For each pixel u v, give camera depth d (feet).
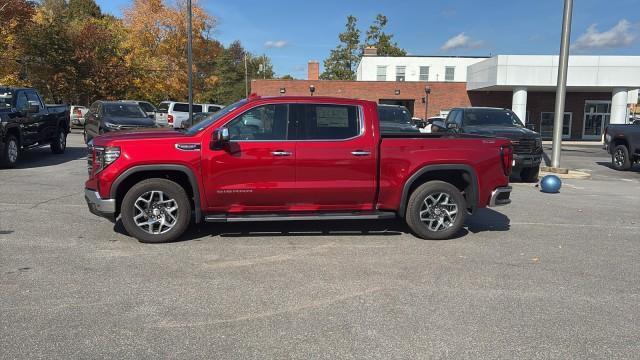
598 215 29.14
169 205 21.03
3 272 17.12
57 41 115.03
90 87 121.49
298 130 21.24
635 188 41.78
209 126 20.89
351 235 23.04
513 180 45.57
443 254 20.30
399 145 21.84
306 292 15.78
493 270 18.31
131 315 13.87
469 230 24.75
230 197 20.99
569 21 48.29
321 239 22.18
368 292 15.85
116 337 12.55
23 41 110.73
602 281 17.31
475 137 23.29
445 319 13.91
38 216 25.44
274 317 13.89
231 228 23.85
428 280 17.07
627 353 12.16
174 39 140.26
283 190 21.12
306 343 12.39
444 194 22.45
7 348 11.88
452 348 12.24
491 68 111.14
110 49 127.44
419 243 21.95
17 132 44.19
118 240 21.35
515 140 42.42
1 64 108.88
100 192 20.53
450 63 175.52
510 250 21.08
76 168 43.86
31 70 114.42
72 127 114.11
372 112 21.80
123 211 20.59
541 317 14.16
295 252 20.12
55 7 188.44
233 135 20.89
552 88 113.39
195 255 19.47
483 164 22.67
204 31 146.51
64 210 26.91
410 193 22.63
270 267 18.17
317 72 165.68
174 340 12.45
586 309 14.80
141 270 17.60
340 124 21.58
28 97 47.80
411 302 15.08
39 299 14.84
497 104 133.80
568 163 65.51
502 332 13.16
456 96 134.41
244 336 12.73
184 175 21.24
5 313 13.84
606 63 103.76
